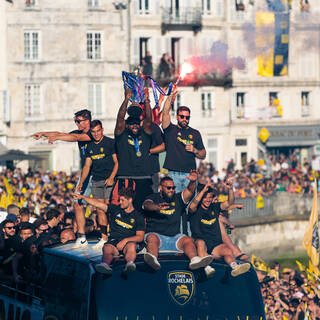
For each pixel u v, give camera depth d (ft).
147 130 81.46
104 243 78.28
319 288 129.70
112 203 75.00
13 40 346.13
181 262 70.69
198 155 85.15
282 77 400.88
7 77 346.33
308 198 284.20
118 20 363.35
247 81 394.52
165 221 74.43
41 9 349.61
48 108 353.51
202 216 82.07
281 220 282.56
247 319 71.51
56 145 353.31
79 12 355.97
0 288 90.33
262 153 405.18
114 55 363.97
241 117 399.24
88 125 83.66
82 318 68.90
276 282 137.39
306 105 413.39
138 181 81.46
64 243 81.92
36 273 81.15
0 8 343.05
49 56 352.28
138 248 74.38
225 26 375.45
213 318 70.54
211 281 71.36
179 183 84.38
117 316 68.44
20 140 348.38
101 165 83.05
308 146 416.87
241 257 81.71
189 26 376.07
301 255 286.05
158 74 368.07
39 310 78.74
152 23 370.53
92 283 68.39
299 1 379.14
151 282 69.62
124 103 80.28
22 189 196.34
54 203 176.96
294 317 128.26
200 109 386.32
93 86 361.71
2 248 90.89
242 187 274.77
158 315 69.26
